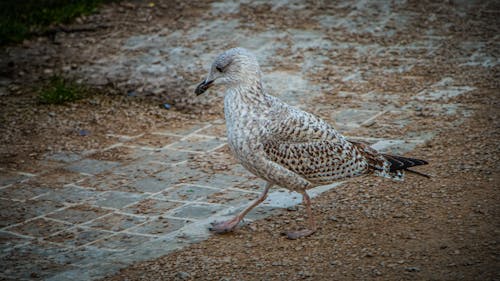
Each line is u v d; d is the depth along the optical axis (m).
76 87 18.98
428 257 9.53
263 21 23.28
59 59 21.11
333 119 15.96
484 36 20.83
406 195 11.79
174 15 24.42
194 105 17.66
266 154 10.23
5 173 14.26
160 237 11.08
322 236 10.59
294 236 10.60
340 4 24.48
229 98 10.45
